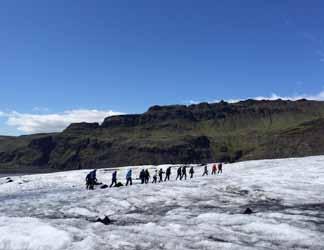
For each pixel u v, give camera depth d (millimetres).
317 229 18141
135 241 13891
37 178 80688
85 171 89125
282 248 14930
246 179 38969
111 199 29156
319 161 60938
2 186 67062
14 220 15336
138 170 87062
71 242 12609
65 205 27672
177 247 13711
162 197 29891
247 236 16641
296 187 33156
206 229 17453
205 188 33750
